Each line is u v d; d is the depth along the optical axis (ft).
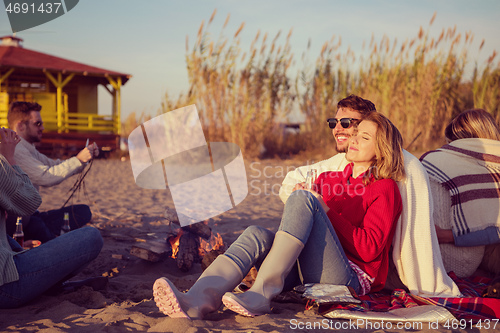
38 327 6.20
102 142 52.75
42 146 51.44
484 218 8.29
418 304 7.09
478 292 7.67
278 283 6.70
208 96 40.86
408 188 7.33
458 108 40.47
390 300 7.37
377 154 7.29
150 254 10.42
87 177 31.81
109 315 6.62
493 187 8.37
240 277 6.72
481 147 8.54
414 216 7.33
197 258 10.71
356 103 9.12
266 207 19.76
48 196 23.02
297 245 6.64
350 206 7.39
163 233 14.02
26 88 60.29
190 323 6.03
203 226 10.53
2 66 51.21
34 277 7.09
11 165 7.56
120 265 10.73
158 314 6.81
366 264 7.19
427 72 39.47
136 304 7.45
